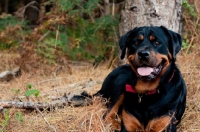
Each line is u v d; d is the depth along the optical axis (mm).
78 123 3189
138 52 3021
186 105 3391
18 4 6902
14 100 3486
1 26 4953
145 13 3883
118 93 3287
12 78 4188
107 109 3320
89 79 4020
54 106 3395
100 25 4480
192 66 3744
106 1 4883
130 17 3928
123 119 3123
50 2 5113
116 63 4273
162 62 3068
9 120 3174
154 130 3078
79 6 4723
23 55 4285
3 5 7020
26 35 4598
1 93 3748
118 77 3379
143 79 3037
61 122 3230
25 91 3590
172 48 3098
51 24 4660
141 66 3039
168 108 3066
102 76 4094
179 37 3143
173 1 3895
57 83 3998
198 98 3436
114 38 4473
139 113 3084
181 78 3176
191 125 3232
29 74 4199
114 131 3162
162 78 3066
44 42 4359
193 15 4297
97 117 3199
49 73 4234
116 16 4742
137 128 3098
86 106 3396
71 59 4707
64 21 4598
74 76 4129
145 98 3072
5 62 4465
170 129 3055
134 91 3104
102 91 3486
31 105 3350
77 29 4832
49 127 3176
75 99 3443
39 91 3648
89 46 5070
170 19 3893
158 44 3059
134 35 3125
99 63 4430
